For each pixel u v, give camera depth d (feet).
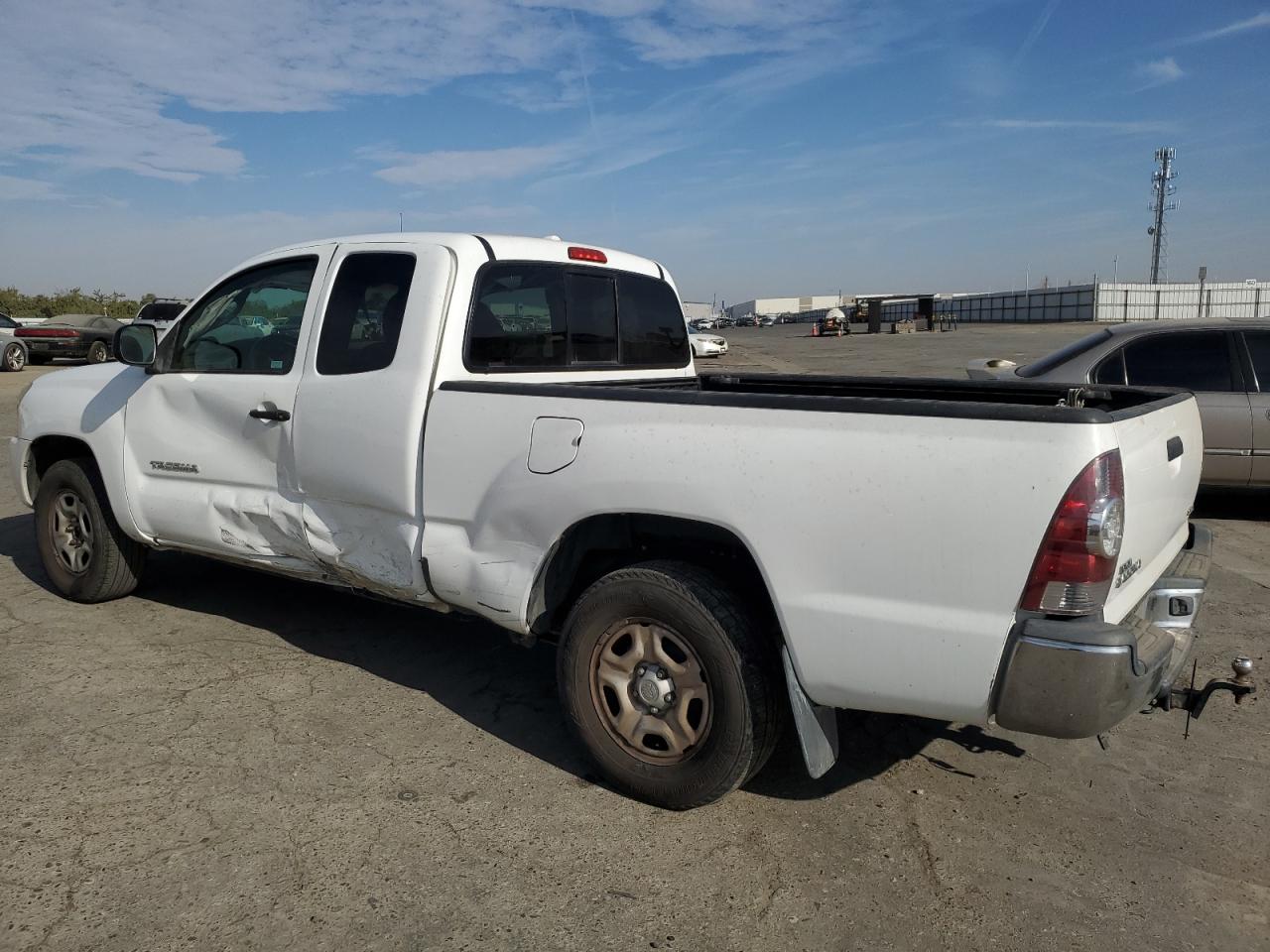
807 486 9.37
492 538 11.53
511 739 12.51
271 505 13.93
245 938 8.53
